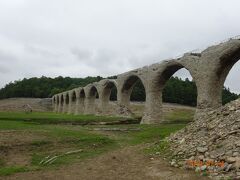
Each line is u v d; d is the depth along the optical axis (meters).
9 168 17.98
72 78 184.62
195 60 41.38
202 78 39.94
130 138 30.86
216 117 19.98
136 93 117.38
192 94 116.69
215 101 38.47
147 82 53.19
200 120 21.27
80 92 91.19
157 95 51.41
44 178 15.80
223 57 37.06
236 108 19.31
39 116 54.91
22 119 47.44
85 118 55.47
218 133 17.67
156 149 20.75
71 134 29.67
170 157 18.03
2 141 25.00
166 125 40.81
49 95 156.88
